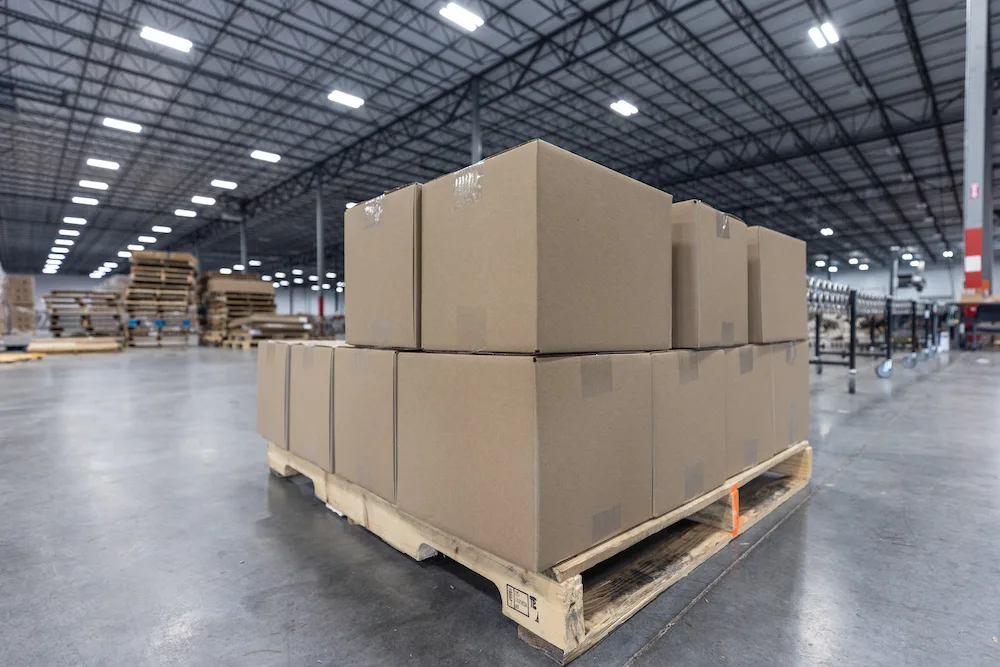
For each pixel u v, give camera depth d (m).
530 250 1.11
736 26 8.29
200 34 8.47
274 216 21.11
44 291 33.38
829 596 1.39
